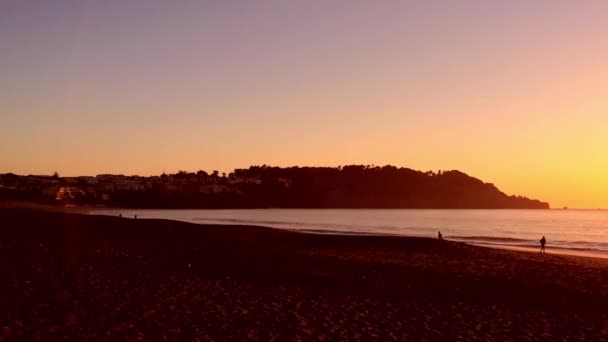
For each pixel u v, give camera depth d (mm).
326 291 17656
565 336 12930
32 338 10477
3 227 36188
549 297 18578
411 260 29000
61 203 194000
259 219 127250
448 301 16953
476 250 35469
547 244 58812
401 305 15852
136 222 48062
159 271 20047
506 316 14961
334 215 169375
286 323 12789
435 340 11992
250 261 25406
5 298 13641
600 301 18109
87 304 13539
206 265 22984
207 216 148125
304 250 33125
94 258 22734
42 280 16406
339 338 11742
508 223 122125
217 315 13188
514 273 24766
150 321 12258
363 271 23578
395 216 163500
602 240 68688
